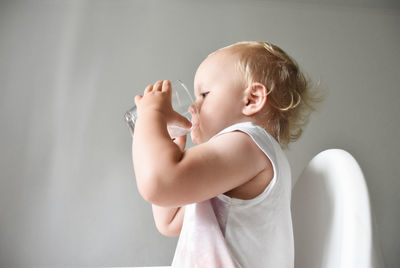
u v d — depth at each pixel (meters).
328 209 0.61
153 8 2.72
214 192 0.55
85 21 2.68
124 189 2.53
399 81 2.73
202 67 0.77
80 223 2.49
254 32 2.73
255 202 0.60
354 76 2.71
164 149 0.54
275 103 0.76
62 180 2.52
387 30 2.78
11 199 2.50
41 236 2.48
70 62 2.63
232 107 0.72
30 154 2.54
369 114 2.67
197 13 2.73
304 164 2.58
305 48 2.73
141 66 2.65
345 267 0.51
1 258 2.44
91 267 2.46
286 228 0.63
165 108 0.63
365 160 2.62
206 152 0.55
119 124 2.59
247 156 0.58
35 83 2.60
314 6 2.77
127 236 2.49
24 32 2.65
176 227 0.75
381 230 2.56
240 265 0.58
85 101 2.60
